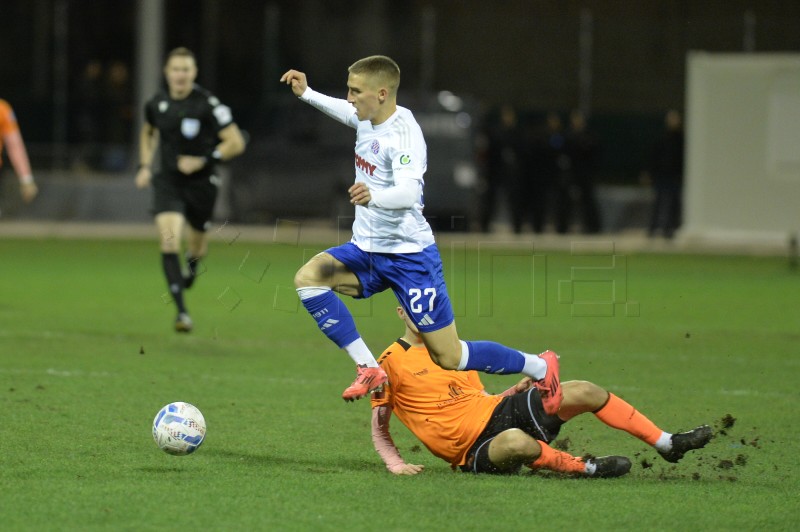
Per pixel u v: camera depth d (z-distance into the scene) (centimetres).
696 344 3453
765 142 6506
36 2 8975
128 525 1569
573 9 10031
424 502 1706
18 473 1842
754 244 6588
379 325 3828
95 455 1980
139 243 6806
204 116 3372
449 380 1891
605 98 8462
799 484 1869
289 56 8844
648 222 7569
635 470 1956
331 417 2381
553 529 1585
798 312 4219
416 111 7169
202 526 1569
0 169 7844
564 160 7056
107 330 3556
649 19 9800
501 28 8688
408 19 8788
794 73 6438
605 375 2923
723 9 9544
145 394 2569
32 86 8950
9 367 2862
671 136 6925
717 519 1645
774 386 2792
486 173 7200
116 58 9038
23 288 4641
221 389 2659
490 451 1847
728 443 2186
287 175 7325
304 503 1694
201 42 8731
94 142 8088
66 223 7775
